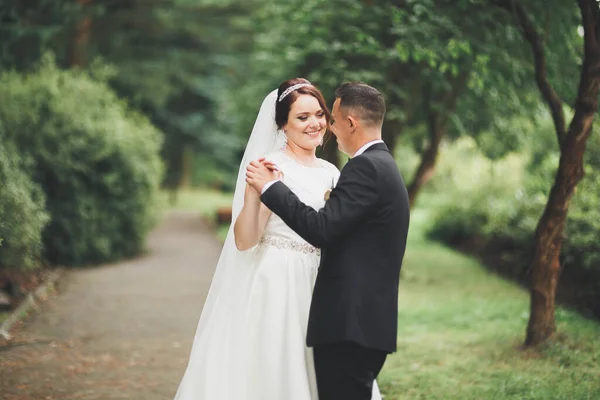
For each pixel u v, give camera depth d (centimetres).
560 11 571
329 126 287
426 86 902
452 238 1428
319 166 306
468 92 851
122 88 2056
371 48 679
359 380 265
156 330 625
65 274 950
